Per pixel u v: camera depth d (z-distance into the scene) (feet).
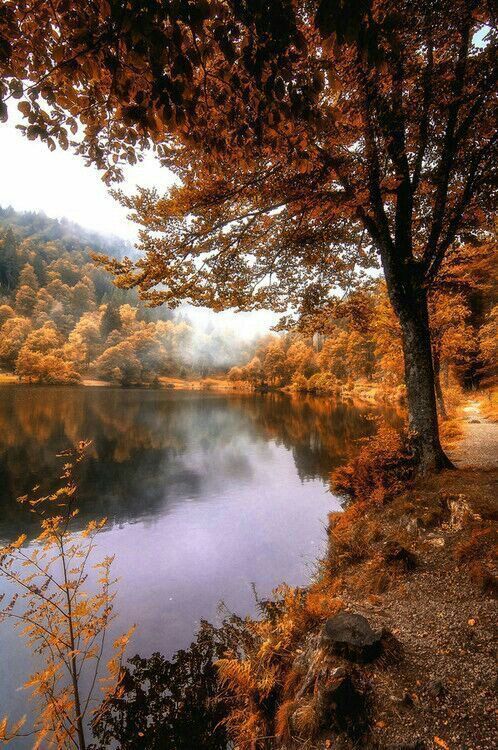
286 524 37.47
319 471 59.00
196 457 70.74
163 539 34.94
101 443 83.30
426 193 28.32
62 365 332.19
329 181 21.47
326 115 7.30
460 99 20.07
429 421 26.94
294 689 12.25
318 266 33.19
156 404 186.60
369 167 20.76
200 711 15.14
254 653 16.10
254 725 12.32
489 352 84.12
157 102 6.50
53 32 6.47
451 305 56.24
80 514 42.16
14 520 40.50
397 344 65.10
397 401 144.56
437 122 22.74
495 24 16.17
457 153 23.80
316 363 312.09
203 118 8.04
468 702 9.46
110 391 281.74
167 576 27.55
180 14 5.40
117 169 9.30
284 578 26.40
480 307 91.15
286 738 10.67
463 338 70.33
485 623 12.17
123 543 34.22
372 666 10.93
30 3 6.09
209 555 31.12
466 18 16.12
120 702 15.98
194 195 21.74
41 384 314.55
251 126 8.13
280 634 15.97
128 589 25.81
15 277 575.79
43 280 610.65
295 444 81.87
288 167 19.70
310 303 34.63
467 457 37.29
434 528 19.63
